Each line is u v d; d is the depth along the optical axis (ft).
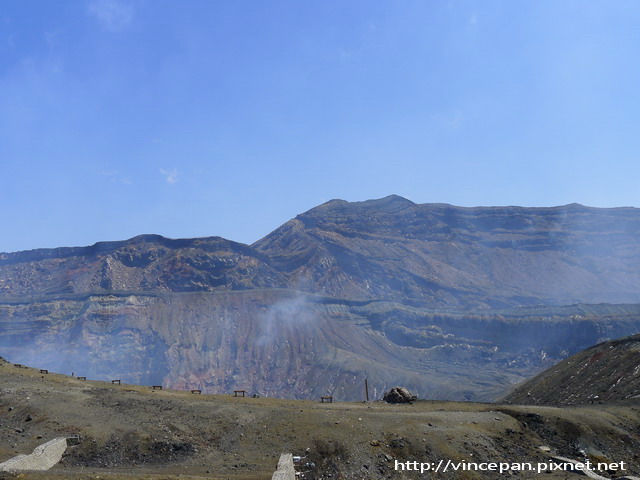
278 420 196.13
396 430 191.42
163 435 180.65
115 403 205.46
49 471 131.64
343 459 176.04
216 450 179.52
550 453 196.65
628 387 270.67
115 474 135.33
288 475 147.74
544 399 322.55
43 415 188.44
